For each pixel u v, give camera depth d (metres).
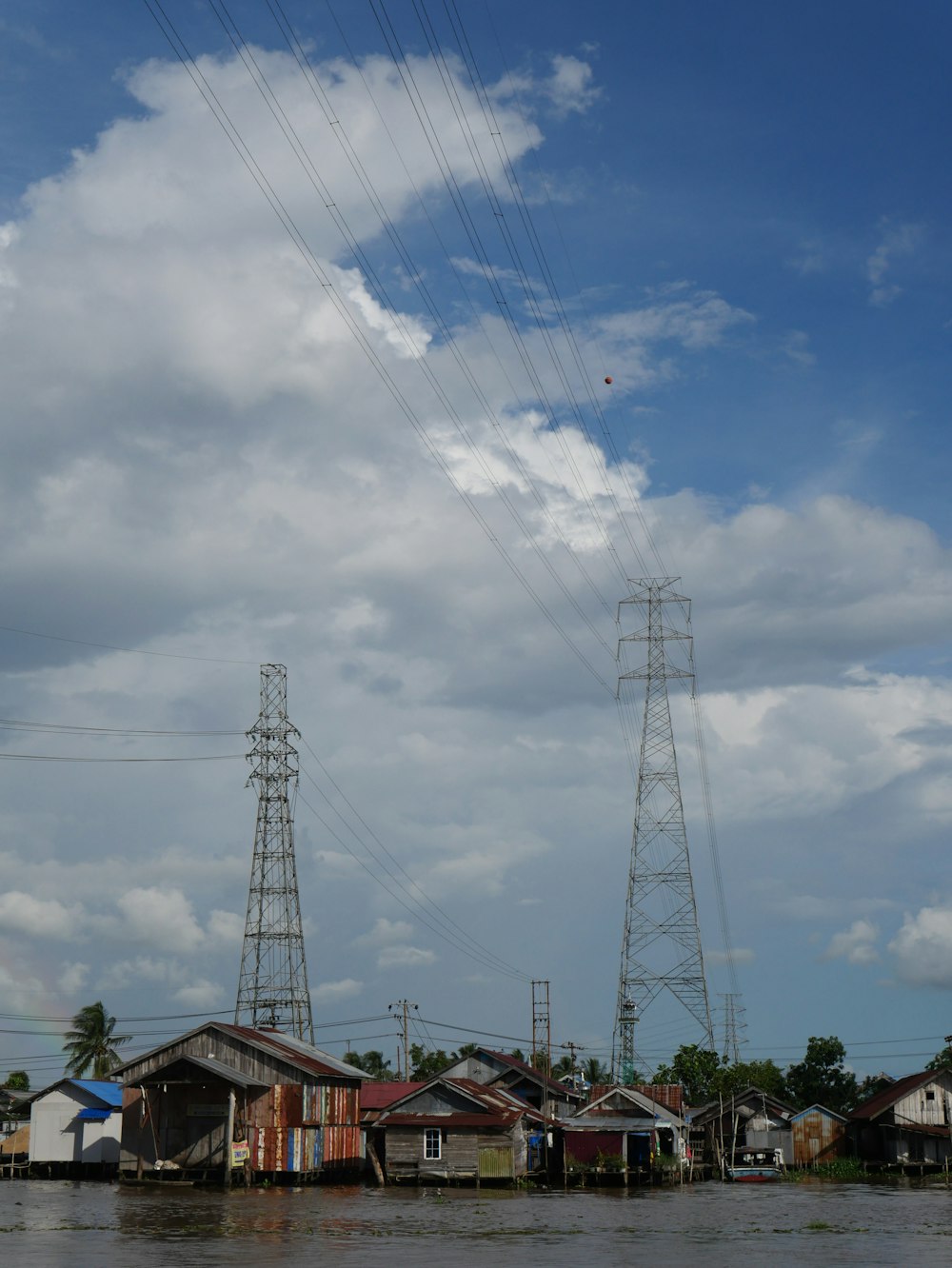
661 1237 47.06
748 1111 110.31
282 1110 71.94
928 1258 40.28
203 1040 74.38
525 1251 41.28
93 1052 128.12
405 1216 53.56
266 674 112.31
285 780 110.31
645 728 113.19
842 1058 136.50
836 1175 99.88
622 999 110.00
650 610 113.62
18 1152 89.69
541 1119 84.25
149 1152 72.75
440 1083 78.00
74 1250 39.34
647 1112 89.75
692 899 110.81
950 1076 101.69
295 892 108.19
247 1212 53.59
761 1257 40.62
